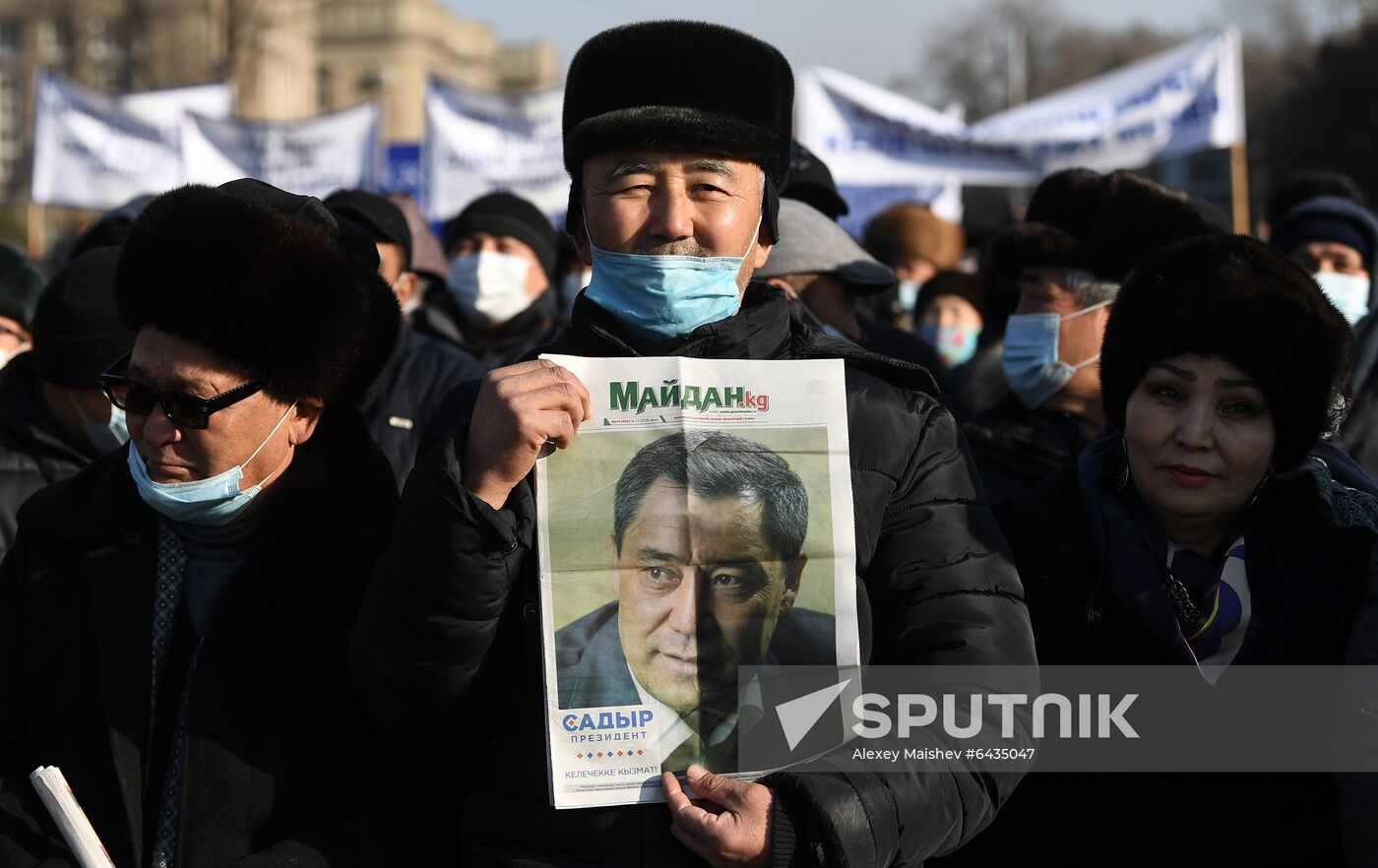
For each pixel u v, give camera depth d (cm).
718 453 192
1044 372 345
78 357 312
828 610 190
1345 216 495
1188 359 227
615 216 201
